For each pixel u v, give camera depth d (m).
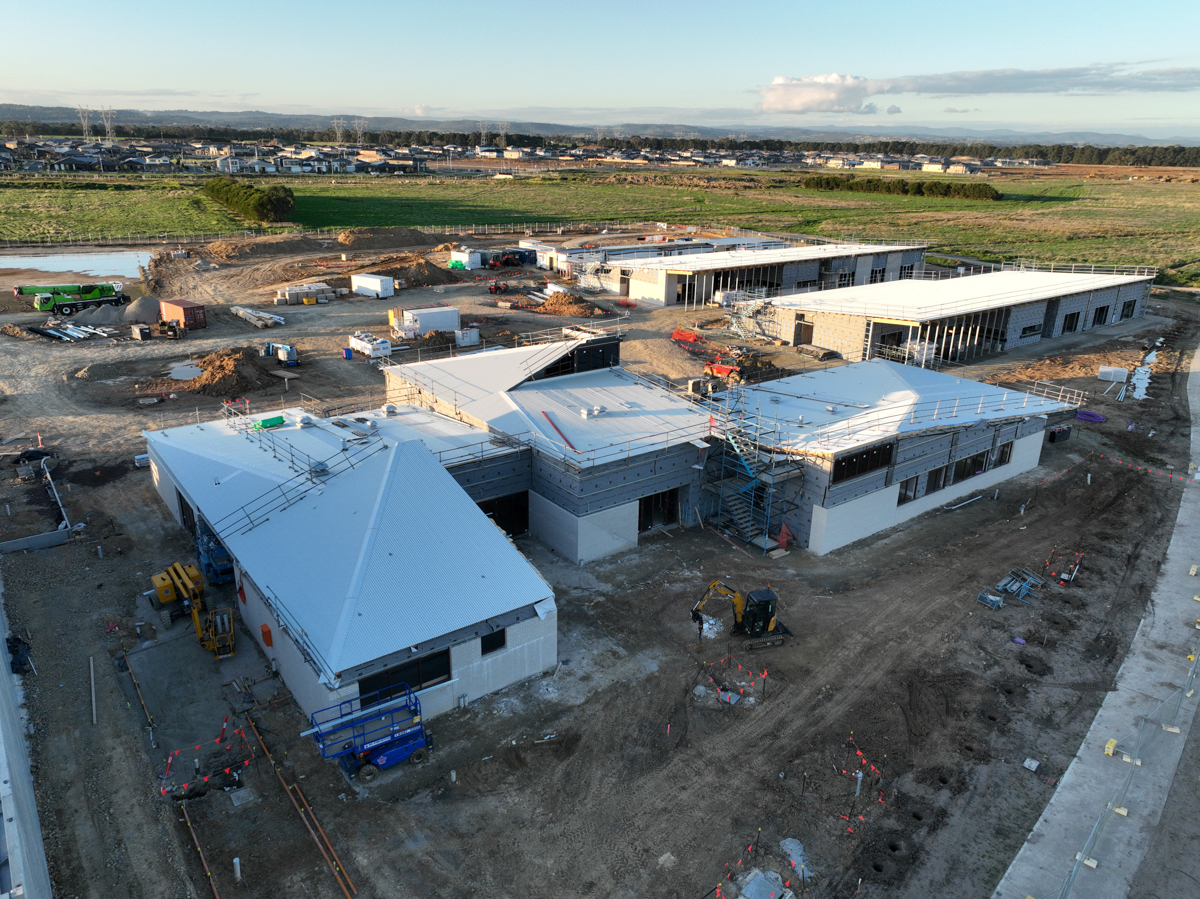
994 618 31.30
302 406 53.44
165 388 56.72
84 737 23.89
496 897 18.97
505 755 23.61
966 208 199.00
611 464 34.59
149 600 31.11
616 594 32.72
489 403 40.09
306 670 23.98
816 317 70.38
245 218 147.25
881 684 27.16
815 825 21.23
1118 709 26.06
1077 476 45.97
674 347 71.00
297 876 19.42
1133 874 19.88
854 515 37.00
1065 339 79.25
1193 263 121.94
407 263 98.56
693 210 186.62
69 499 39.78
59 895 18.73
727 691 26.72
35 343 68.06
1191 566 35.69
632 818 21.38
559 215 172.88
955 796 22.31
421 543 27.36
